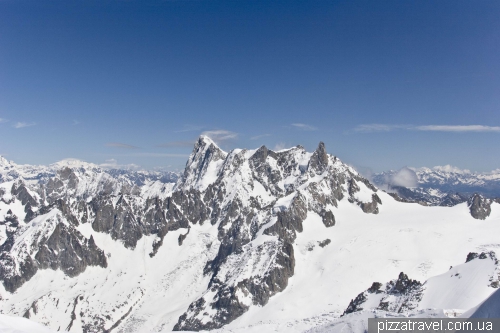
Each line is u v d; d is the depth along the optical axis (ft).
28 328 364.38
